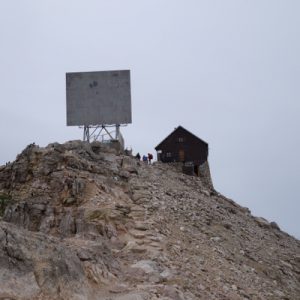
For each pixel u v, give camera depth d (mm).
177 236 20828
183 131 43125
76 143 29625
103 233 18906
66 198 23109
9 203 23906
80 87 36500
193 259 18438
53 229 20844
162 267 15859
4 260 10414
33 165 26547
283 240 31500
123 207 21984
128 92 36375
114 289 12906
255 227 31047
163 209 24156
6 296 9805
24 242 11195
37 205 22781
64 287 11094
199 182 35781
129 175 28203
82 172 25406
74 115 36250
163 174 33219
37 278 10680
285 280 21984
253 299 16797
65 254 12047
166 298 12820
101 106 36281
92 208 21094
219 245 22359
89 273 12953
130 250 16922
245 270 20297
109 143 34500
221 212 29375
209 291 15500
